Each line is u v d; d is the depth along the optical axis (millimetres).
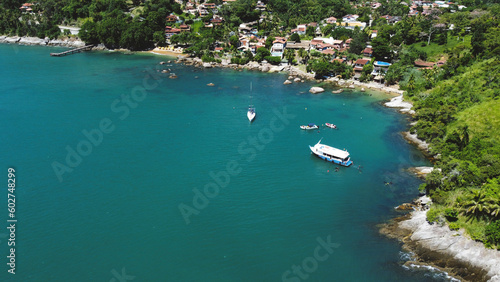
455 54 190125
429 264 74188
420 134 127250
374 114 153625
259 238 81125
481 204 77000
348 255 76625
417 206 91875
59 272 71188
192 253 76438
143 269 72125
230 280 69812
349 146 125250
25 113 144750
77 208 89438
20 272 70938
